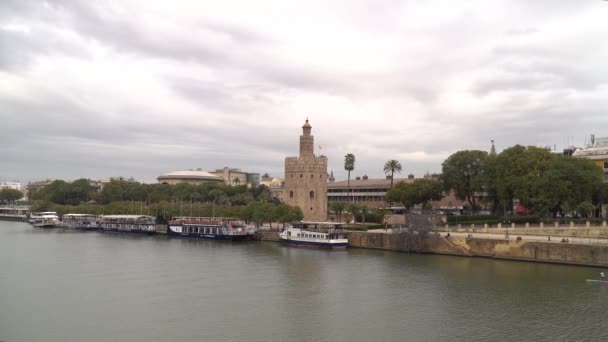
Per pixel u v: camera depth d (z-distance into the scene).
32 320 62.62
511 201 141.88
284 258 109.69
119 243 142.62
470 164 141.50
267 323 61.62
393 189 163.62
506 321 61.66
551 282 80.19
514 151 132.38
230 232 147.75
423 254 113.50
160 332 58.31
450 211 181.75
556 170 115.31
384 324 61.09
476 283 80.62
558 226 109.31
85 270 94.69
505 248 102.06
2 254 117.12
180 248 129.75
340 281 83.88
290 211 151.25
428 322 61.62
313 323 61.62
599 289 75.56
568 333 57.25
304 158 168.50
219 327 60.03
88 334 57.62
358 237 128.12
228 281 84.38
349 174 193.25
